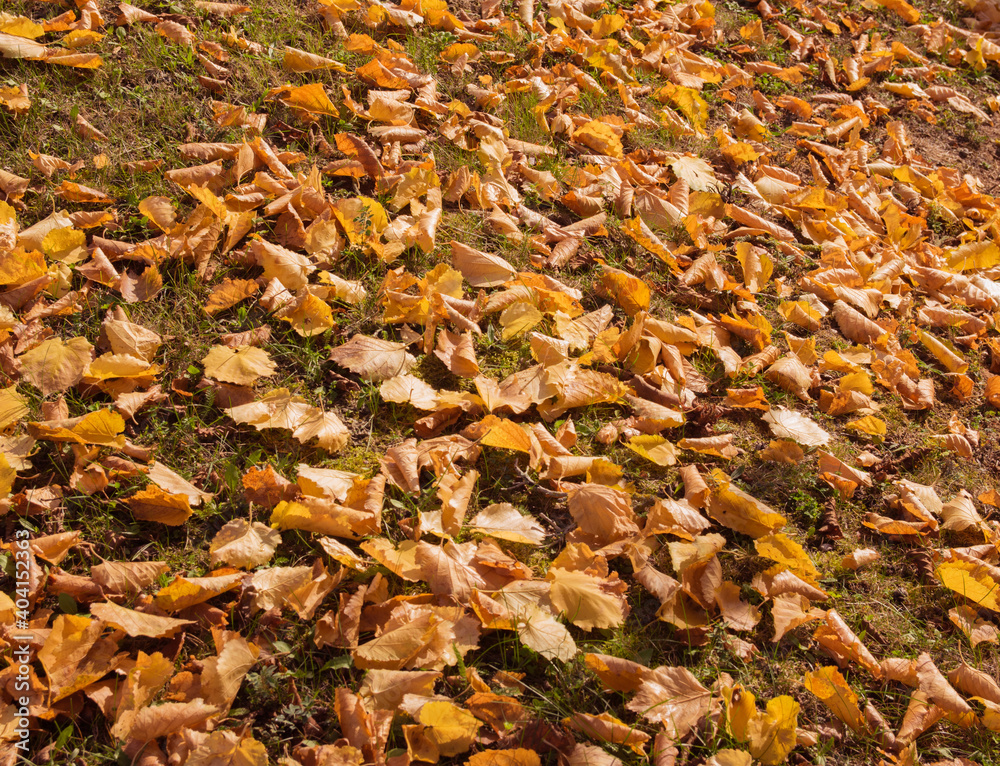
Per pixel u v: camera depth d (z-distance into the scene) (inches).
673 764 75.0
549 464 97.4
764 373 122.1
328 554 84.6
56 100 127.6
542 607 83.7
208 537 87.7
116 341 98.3
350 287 112.0
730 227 147.7
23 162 118.5
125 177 121.1
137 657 73.2
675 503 96.0
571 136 152.8
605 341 114.5
